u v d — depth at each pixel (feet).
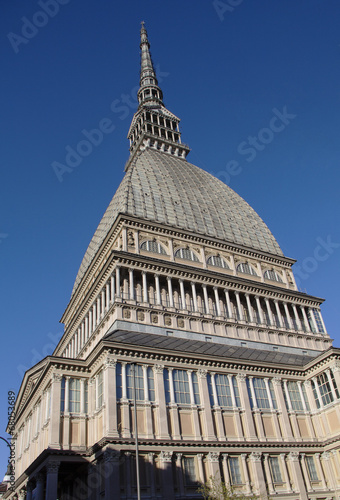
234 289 225.97
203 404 158.71
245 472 152.66
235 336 206.80
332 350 183.32
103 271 202.08
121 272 196.95
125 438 135.23
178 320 193.36
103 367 151.43
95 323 210.18
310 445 175.11
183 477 139.33
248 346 207.41
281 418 177.37
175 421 149.28
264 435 167.02
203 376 164.86
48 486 136.67
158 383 153.17
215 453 148.77
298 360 205.87
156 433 144.15
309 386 194.18
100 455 135.44
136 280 200.44
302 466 169.27
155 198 253.85
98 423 147.33
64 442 147.43
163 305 199.52
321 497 164.55
